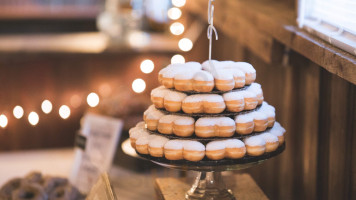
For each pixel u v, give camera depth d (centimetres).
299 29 207
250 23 253
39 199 228
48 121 402
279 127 183
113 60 397
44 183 243
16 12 444
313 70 211
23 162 297
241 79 174
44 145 405
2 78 391
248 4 271
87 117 270
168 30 417
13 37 427
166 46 387
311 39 191
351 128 190
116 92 326
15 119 398
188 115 172
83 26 459
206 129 169
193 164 169
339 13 188
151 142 173
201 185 188
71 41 407
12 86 393
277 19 227
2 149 400
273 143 173
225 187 189
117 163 287
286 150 237
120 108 288
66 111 295
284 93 240
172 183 203
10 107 396
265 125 175
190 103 169
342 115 192
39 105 400
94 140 264
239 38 261
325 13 197
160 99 175
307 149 216
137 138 179
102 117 265
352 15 179
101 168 258
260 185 268
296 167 229
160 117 176
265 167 261
